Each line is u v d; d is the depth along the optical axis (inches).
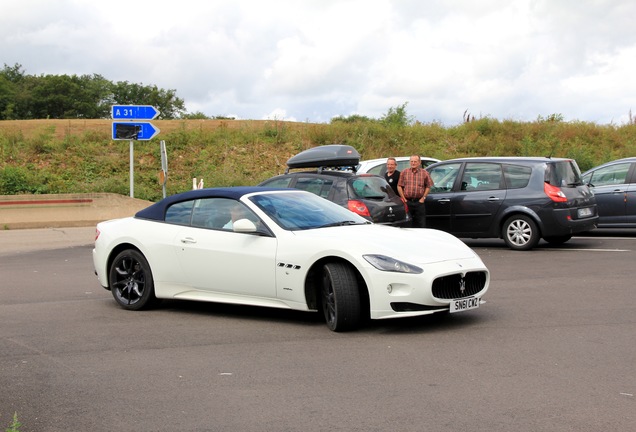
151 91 3417.8
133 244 343.3
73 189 970.1
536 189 544.1
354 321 283.7
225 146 1172.5
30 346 275.4
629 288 370.6
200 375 230.8
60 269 504.1
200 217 331.6
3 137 1130.7
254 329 297.4
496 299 349.1
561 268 447.8
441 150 1218.6
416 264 277.0
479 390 207.0
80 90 3166.8
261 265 304.2
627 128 1371.8
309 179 501.4
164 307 352.5
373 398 202.5
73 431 183.3
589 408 189.2
